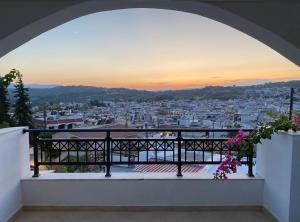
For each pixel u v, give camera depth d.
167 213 3.00
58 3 2.43
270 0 2.43
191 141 3.06
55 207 3.06
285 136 2.56
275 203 2.76
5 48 2.72
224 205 3.06
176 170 3.28
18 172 2.97
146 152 3.09
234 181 3.03
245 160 3.07
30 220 2.84
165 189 3.05
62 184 3.04
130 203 3.06
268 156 2.91
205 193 3.05
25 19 2.41
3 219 2.66
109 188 3.05
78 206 3.06
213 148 3.06
